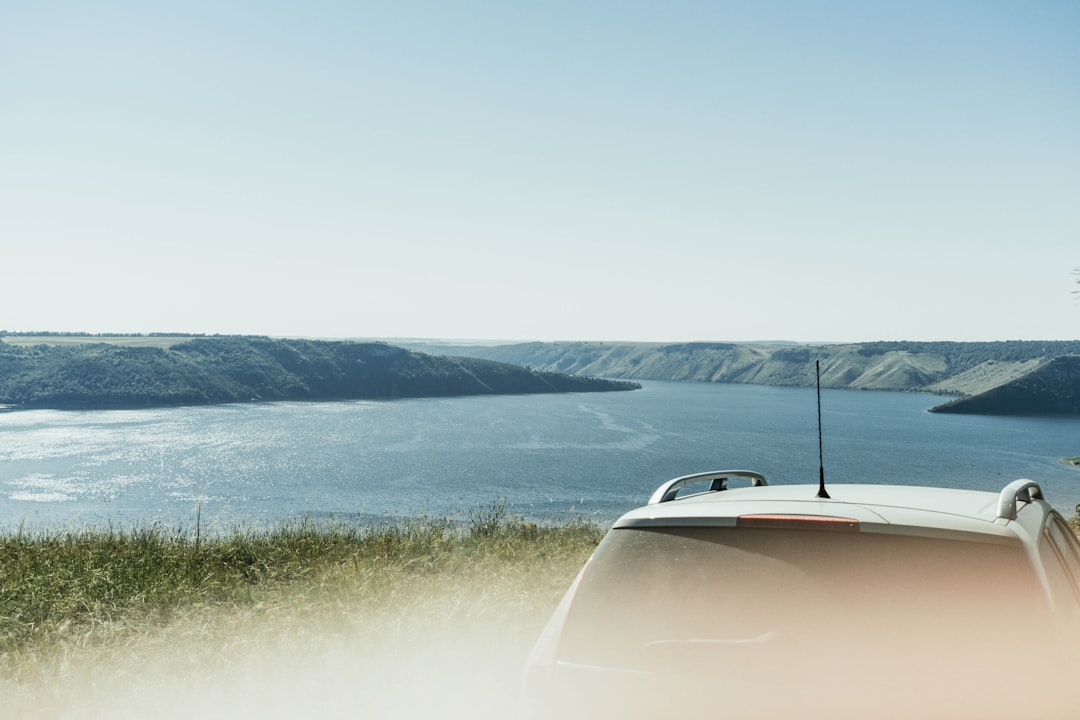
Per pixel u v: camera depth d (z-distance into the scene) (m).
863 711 2.32
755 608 2.57
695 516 2.85
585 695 2.63
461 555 10.31
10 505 73.50
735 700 2.43
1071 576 3.15
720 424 196.50
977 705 2.27
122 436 149.62
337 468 107.25
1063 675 2.29
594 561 2.96
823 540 2.63
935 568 2.49
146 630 6.54
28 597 7.49
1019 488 2.85
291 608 6.96
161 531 11.55
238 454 123.00
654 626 2.66
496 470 105.50
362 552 10.20
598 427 181.00
